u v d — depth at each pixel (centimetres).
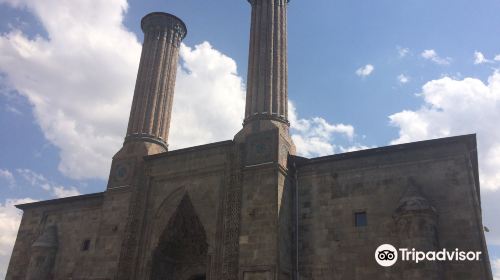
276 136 2462
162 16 3509
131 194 2828
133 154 2970
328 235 2284
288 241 2308
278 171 2366
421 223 1961
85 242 3028
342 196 2338
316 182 2448
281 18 3011
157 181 2800
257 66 2830
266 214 2277
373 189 2269
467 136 2112
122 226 2756
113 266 2652
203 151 2711
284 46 2933
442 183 2106
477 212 1975
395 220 2066
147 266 2570
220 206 2470
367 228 2197
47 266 3045
